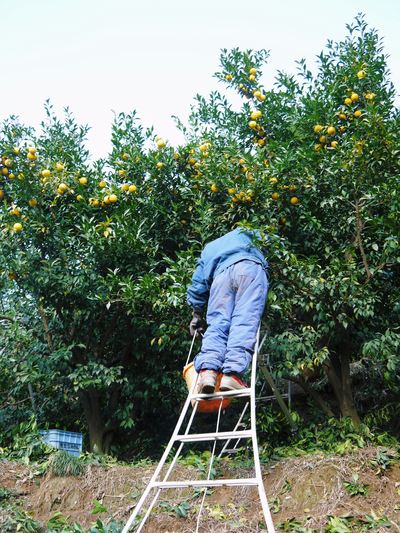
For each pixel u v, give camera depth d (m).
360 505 5.12
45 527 5.23
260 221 6.75
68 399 8.38
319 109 7.43
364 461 5.53
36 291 7.48
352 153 6.63
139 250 7.30
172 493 5.66
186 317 6.89
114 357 8.04
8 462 6.29
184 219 7.72
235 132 8.09
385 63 7.86
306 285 6.42
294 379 7.20
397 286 6.89
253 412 3.81
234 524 4.99
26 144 7.69
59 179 7.58
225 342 4.35
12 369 7.67
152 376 7.82
